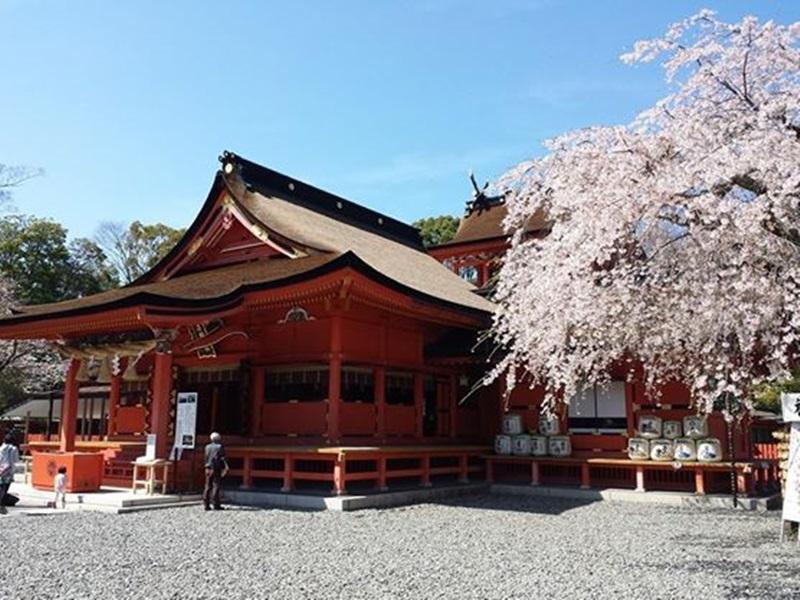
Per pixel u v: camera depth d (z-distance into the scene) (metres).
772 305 8.34
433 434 20.14
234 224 20.52
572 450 18.83
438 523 12.74
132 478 16.81
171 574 8.10
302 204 23.58
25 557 9.12
